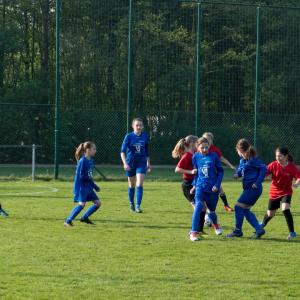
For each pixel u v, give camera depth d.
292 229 23.22
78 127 61.94
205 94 63.88
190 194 26.16
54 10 76.19
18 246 20.91
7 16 77.06
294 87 62.72
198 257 19.45
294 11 62.91
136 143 30.98
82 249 20.48
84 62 63.31
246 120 60.50
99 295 15.20
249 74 63.19
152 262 18.69
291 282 16.61
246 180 23.05
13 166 65.50
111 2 63.34
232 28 64.31
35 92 71.62
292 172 23.22
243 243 21.92
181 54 64.00
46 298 14.92
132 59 63.28
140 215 28.86
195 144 25.84
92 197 25.69
